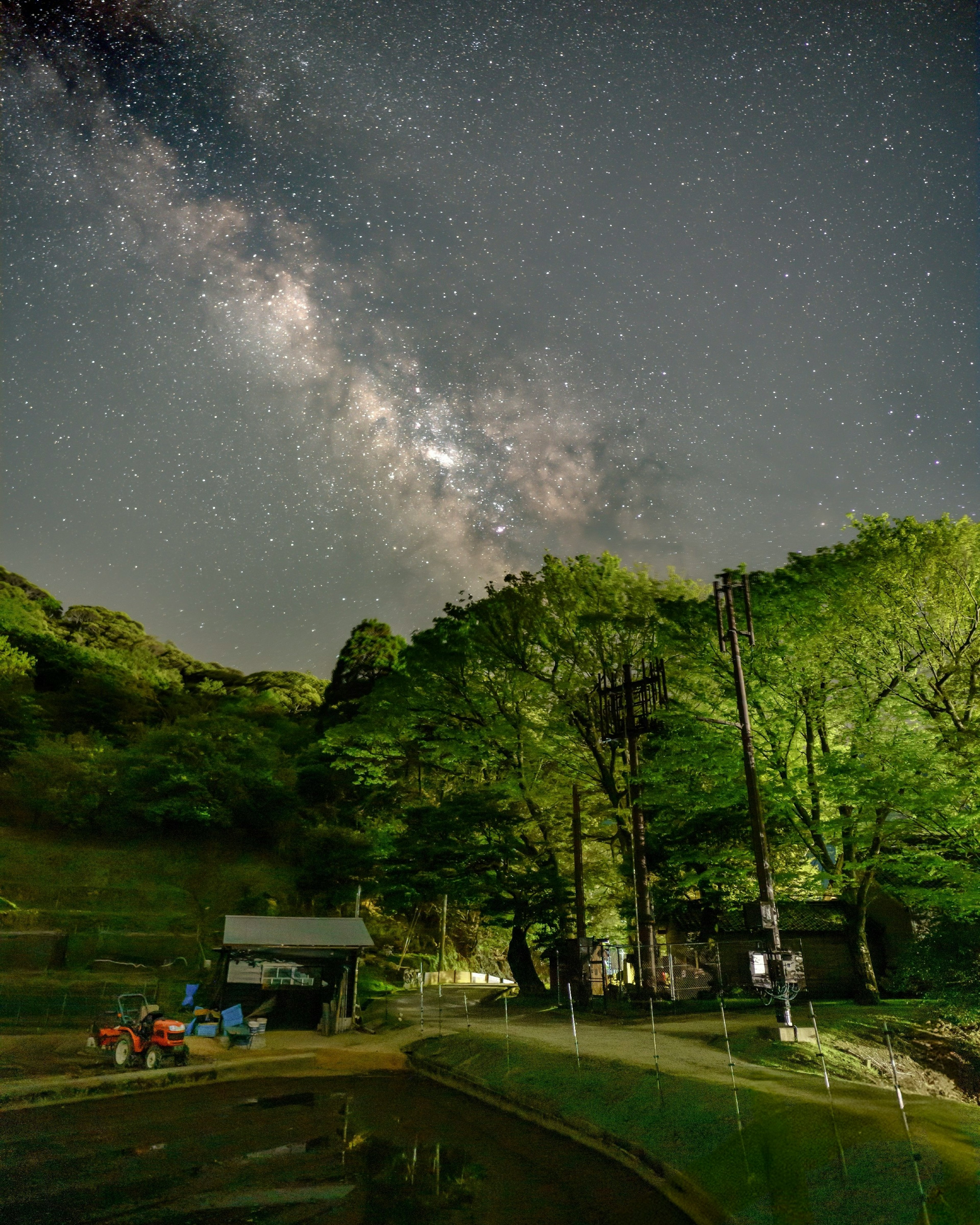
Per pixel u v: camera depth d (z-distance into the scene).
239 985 26.56
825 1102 10.70
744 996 30.69
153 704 84.06
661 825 32.97
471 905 38.62
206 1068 18.38
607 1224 8.19
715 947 33.12
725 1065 14.87
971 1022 21.83
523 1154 11.20
